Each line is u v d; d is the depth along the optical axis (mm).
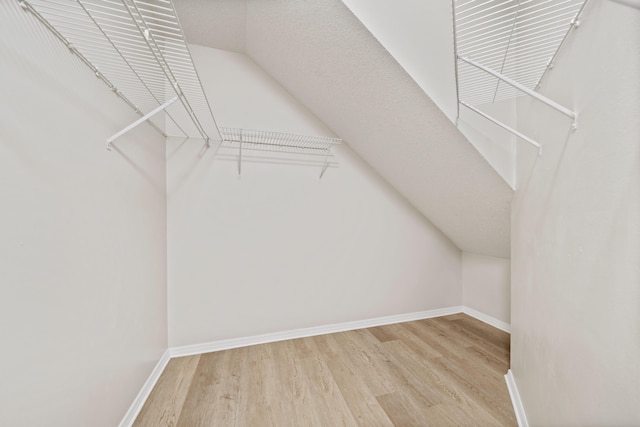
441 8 1320
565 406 814
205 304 1901
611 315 599
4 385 617
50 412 755
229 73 1938
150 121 1521
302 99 2045
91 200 964
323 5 1214
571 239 798
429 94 1306
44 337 740
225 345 1953
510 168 1465
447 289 2646
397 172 2125
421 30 1287
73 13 781
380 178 2369
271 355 1860
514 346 1461
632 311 530
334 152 2217
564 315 833
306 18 1341
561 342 850
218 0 1465
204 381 1561
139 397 1341
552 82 990
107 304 1061
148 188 1487
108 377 1062
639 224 517
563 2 812
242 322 1995
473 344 2023
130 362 1255
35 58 723
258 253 2021
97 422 983
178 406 1356
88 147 950
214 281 1919
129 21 1165
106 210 1062
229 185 1941
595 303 664
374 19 1190
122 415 1174
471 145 1392
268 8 1438
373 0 1187
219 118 1914
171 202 1815
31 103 708
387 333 2227
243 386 1516
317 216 2178
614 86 610
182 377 1599
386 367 1707
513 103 1479
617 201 588
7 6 640
